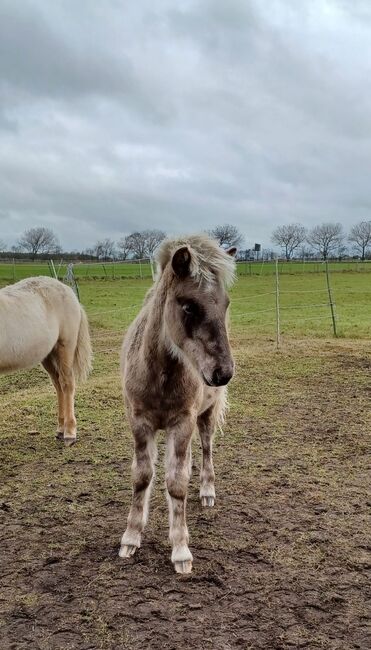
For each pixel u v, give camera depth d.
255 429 6.33
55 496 4.43
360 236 75.25
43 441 5.86
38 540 3.71
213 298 3.00
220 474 4.94
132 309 18.92
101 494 4.48
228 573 3.31
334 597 3.07
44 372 9.85
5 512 4.14
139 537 3.56
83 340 6.38
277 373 9.45
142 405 3.39
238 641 2.70
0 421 6.54
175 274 3.09
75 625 2.81
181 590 3.13
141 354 3.37
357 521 4.03
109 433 6.11
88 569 3.35
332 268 42.19
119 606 2.97
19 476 4.86
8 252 58.28
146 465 3.48
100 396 7.67
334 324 14.38
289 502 4.35
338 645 2.68
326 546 3.66
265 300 23.58
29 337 5.61
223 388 4.40
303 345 12.46
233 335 14.34
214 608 2.96
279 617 2.89
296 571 3.35
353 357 10.97
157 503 4.36
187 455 3.46
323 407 7.33
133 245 54.25
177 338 3.10
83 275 33.22
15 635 2.73
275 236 78.31
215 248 3.12
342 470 5.07
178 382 3.28
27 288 5.95
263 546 3.65
